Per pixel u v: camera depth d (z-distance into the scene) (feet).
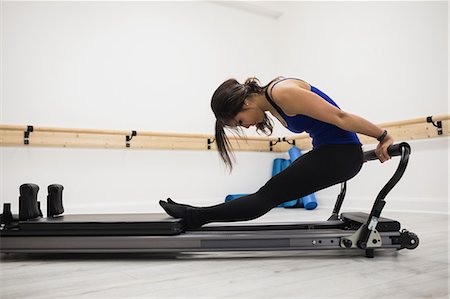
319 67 14.07
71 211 11.10
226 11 14.53
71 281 4.00
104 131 11.25
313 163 4.59
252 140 14.37
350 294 3.40
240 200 4.76
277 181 4.67
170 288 3.68
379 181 11.73
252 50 15.10
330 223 5.81
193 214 5.03
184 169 12.98
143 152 12.29
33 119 10.83
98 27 11.93
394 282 3.77
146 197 12.25
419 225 7.91
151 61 12.75
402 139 11.05
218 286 3.72
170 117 12.96
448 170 10.02
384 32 11.85
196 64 13.64
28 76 10.84
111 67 12.05
